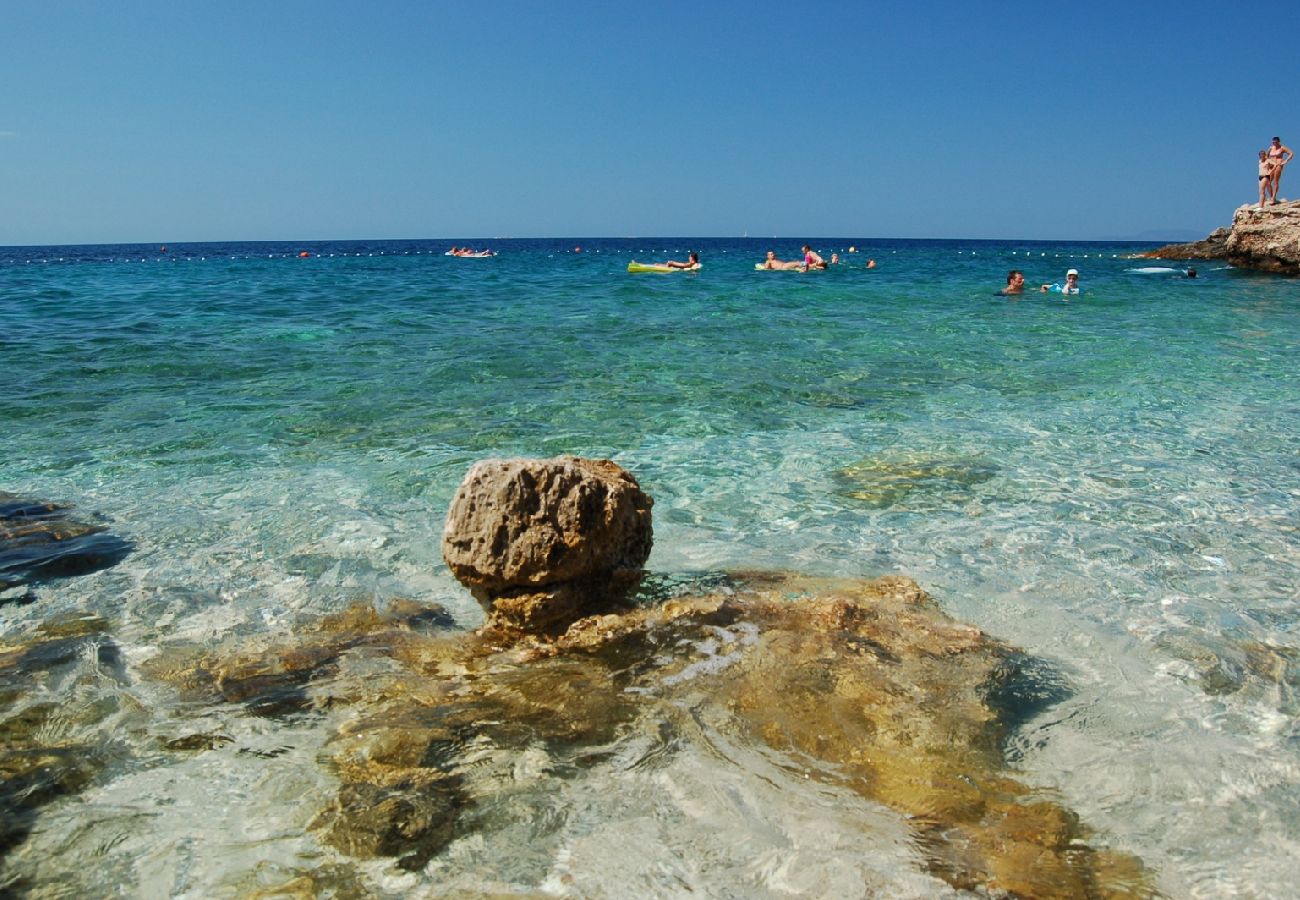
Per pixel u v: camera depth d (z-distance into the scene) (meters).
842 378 12.25
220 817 3.15
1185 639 4.63
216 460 8.10
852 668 4.16
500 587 4.65
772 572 5.52
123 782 3.37
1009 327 18.25
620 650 4.44
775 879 2.81
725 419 9.75
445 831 3.06
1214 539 6.11
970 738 3.63
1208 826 3.11
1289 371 12.80
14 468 7.79
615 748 3.56
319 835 3.04
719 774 3.38
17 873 2.86
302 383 11.71
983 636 4.57
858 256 75.62
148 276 39.09
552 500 4.64
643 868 2.87
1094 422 9.64
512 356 14.06
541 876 2.83
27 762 3.49
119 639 4.67
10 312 20.42
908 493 7.17
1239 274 35.41
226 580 5.50
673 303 23.83
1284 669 4.30
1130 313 20.92
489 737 3.65
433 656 4.45
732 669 4.18
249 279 36.38
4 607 5.05
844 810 3.16
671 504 6.91
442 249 128.12
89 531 6.27
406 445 8.61
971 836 3.02
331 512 6.73
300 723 3.80
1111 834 3.06
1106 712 3.90
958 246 152.88
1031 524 6.43
